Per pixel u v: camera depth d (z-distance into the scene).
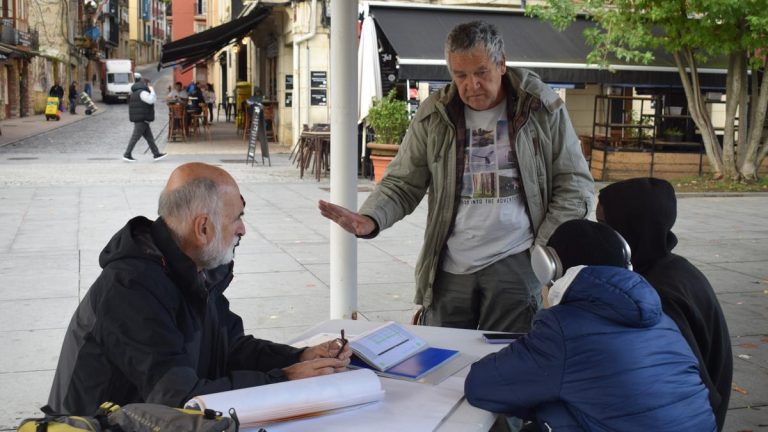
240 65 39.00
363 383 2.52
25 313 6.32
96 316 2.48
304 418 2.39
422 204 12.96
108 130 31.12
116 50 86.38
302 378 2.64
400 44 15.71
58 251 8.63
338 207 3.44
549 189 3.69
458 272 3.76
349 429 2.33
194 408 2.28
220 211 2.58
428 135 3.71
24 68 40.81
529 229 3.69
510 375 2.43
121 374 2.50
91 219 10.63
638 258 2.97
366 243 9.66
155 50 114.69
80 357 2.49
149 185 14.23
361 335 3.09
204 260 2.61
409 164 3.79
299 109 21.05
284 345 3.02
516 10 17.84
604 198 3.06
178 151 21.81
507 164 3.62
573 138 3.69
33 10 49.31
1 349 5.46
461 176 3.67
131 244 2.56
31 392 4.71
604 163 17.06
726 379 2.96
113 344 2.45
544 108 3.61
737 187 15.78
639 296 2.36
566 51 16.91
